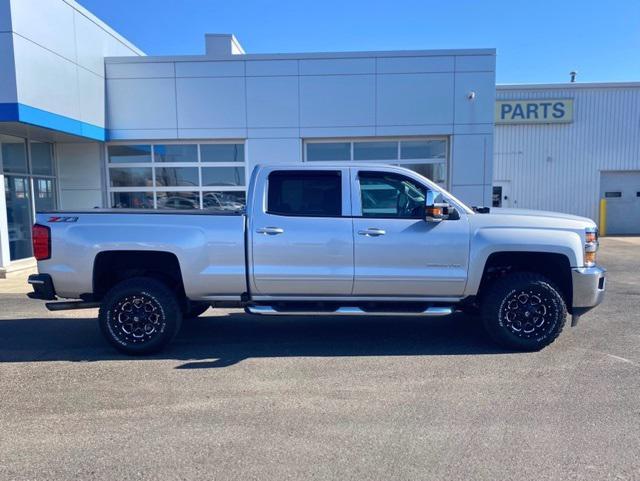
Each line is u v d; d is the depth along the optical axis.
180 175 13.06
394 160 12.90
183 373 4.75
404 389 4.30
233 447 3.33
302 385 4.42
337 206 5.34
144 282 5.28
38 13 9.84
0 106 9.27
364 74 12.35
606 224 19.69
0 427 3.65
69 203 13.18
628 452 3.21
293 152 12.62
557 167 19.36
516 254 5.38
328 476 2.97
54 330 6.41
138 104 12.63
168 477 2.98
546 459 3.14
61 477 2.98
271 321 6.82
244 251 5.27
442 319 6.91
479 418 3.73
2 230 10.50
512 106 19.11
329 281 5.29
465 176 12.53
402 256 5.24
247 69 12.45
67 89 10.88
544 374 4.62
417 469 3.04
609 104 19.06
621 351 5.29
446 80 12.31
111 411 3.91
